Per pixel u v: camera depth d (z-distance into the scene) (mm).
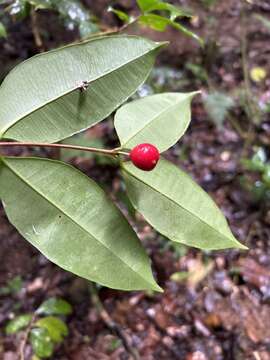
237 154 374
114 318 275
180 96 134
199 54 425
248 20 465
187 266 300
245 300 290
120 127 125
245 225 331
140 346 266
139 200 120
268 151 374
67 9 199
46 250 112
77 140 298
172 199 120
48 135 116
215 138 385
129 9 383
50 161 114
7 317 269
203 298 288
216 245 118
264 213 336
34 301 276
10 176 113
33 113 115
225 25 461
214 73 429
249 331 274
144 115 129
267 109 391
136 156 107
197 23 444
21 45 365
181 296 287
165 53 419
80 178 116
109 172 320
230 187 352
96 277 112
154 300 284
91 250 114
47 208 113
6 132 114
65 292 279
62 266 111
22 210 113
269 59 441
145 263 115
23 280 284
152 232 303
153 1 152
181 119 131
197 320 278
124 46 120
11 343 256
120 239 115
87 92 118
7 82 114
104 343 264
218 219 120
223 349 267
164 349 266
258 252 315
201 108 403
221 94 378
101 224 115
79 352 260
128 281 114
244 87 409
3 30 193
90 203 115
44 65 116
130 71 121
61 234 113
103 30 237
